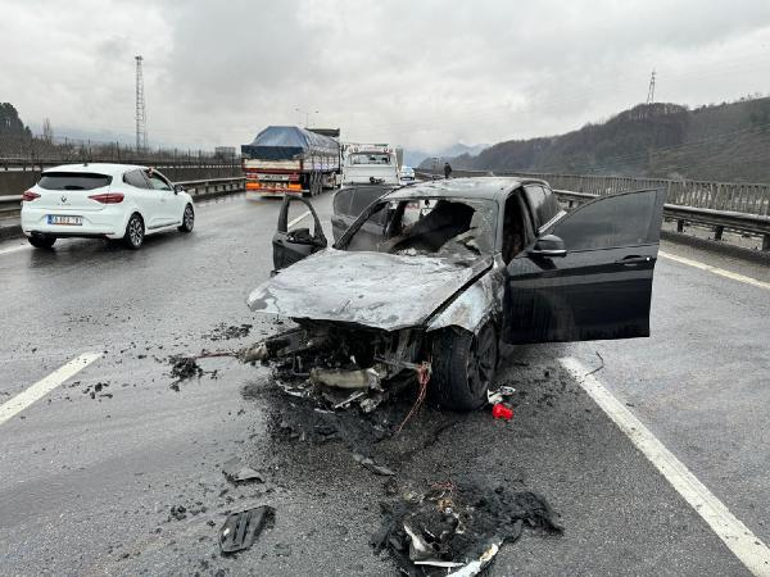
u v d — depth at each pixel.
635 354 5.02
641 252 3.98
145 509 2.81
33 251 10.23
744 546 2.52
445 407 3.84
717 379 4.45
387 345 3.68
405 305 3.38
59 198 9.85
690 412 3.87
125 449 3.39
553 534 2.60
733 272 8.48
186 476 3.10
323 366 3.91
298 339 4.14
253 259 9.66
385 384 3.79
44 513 2.79
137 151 37.81
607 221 4.15
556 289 4.07
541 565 2.40
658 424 3.69
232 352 4.98
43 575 2.38
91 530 2.66
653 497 2.88
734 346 5.22
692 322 5.97
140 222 10.79
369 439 3.45
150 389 4.25
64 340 5.38
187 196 13.15
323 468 3.15
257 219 16.03
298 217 16.50
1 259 9.41
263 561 2.44
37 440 3.50
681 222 12.58
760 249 10.20
